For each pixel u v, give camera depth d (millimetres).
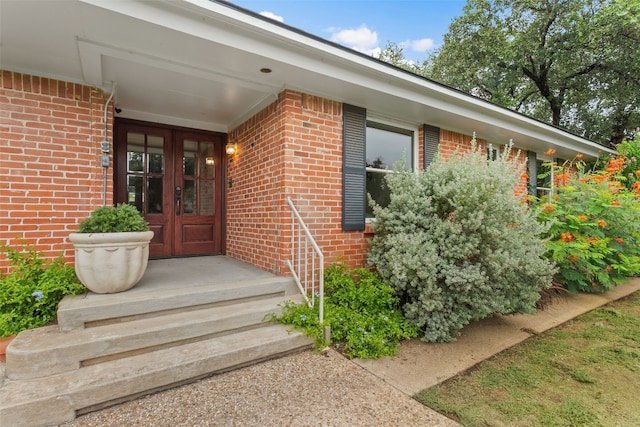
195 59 3031
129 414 1993
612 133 11734
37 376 2090
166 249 4816
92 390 1984
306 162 3824
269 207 3945
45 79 3184
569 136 6602
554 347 3117
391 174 3986
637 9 8508
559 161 8125
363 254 4277
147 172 4672
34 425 1843
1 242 2959
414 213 3564
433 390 2354
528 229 3430
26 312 2627
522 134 5895
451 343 3195
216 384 2338
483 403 2209
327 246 3994
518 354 2975
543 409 2146
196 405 2096
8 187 3012
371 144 4719
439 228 3334
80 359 2203
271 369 2570
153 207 4734
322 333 2924
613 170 5133
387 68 3709
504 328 3596
